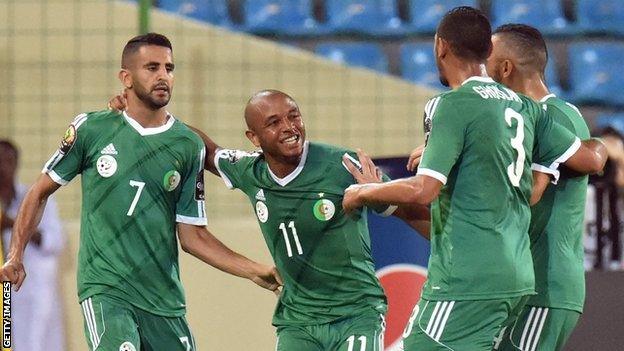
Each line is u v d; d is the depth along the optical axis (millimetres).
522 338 17656
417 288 21688
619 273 22328
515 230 16094
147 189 19375
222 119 32906
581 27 44000
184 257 27016
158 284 19500
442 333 15844
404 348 16234
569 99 42906
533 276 16281
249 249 27031
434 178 15461
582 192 17844
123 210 19281
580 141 17188
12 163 27078
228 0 43125
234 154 19156
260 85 33156
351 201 16047
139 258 19312
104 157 19344
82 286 19406
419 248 21656
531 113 16656
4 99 32719
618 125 42031
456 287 15773
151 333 19531
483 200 15812
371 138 33344
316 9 43625
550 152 17000
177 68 32906
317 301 18391
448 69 16609
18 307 26750
